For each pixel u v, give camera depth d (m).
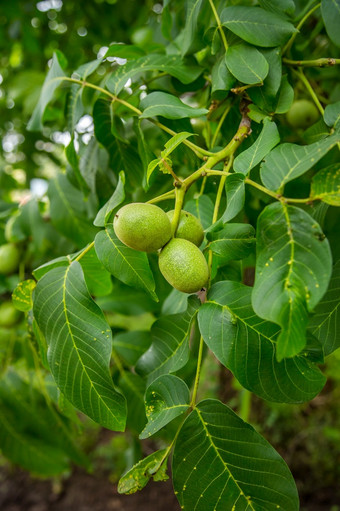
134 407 0.65
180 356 0.45
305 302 0.33
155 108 0.49
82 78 0.59
